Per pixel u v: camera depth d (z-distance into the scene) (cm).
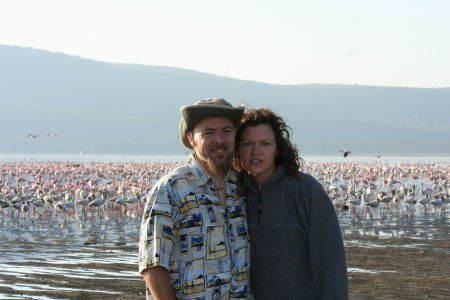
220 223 582
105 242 1973
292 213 611
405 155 18838
